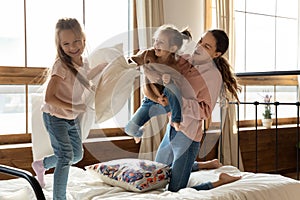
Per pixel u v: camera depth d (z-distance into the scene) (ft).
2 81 10.12
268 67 16.06
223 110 8.19
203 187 7.88
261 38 15.85
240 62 15.21
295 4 16.97
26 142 10.48
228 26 13.10
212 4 13.42
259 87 15.60
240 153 13.08
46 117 7.22
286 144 14.69
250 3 15.49
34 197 6.77
